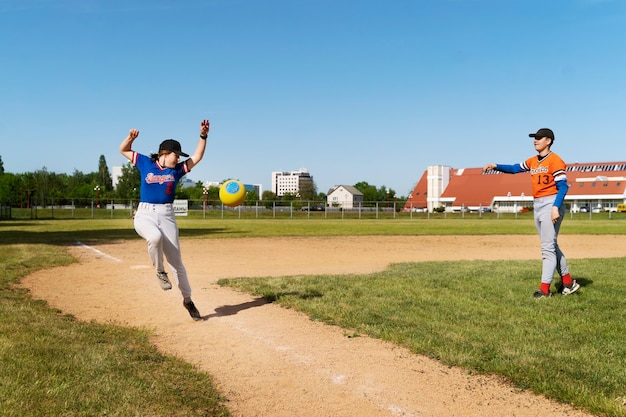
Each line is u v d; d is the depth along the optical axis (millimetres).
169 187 5746
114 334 5164
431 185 88062
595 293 7195
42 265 10641
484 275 8945
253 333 5363
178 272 5840
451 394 3717
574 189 74938
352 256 13906
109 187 119812
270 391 3777
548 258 6957
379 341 5027
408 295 7066
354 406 3521
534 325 5438
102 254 13391
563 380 3832
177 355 4617
